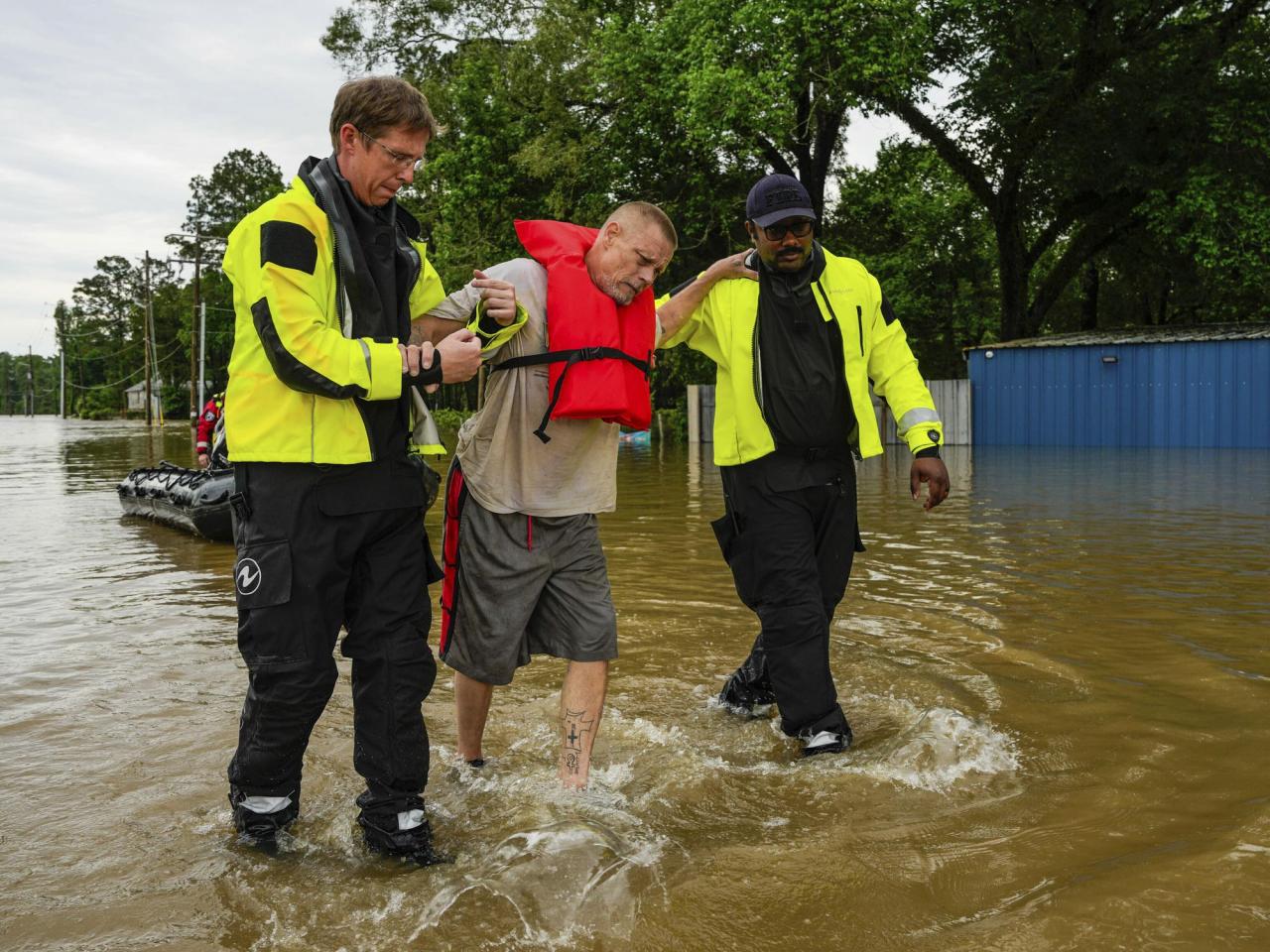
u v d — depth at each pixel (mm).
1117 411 22062
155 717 3643
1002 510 9969
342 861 2539
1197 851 2393
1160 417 21719
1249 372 20844
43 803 2877
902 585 6008
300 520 2594
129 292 107250
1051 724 3447
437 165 27906
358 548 2676
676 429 31391
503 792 2969
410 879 2412
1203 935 2014
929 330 38000
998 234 28656
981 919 2117
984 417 23203
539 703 3807
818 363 3527
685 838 2594
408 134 2641
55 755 3266
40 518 10508
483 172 27688
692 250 28938
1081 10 24500
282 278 2502
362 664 2691
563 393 2922
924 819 2662
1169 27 25438
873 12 21562
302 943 2109
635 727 3557
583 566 3082
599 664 3053
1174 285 31891
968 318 36938
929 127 27547
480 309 2852
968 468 15820
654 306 3150
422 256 2895
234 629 5137
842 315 3578
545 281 2998
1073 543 7613
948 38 26094
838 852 2449
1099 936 2020
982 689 3869
